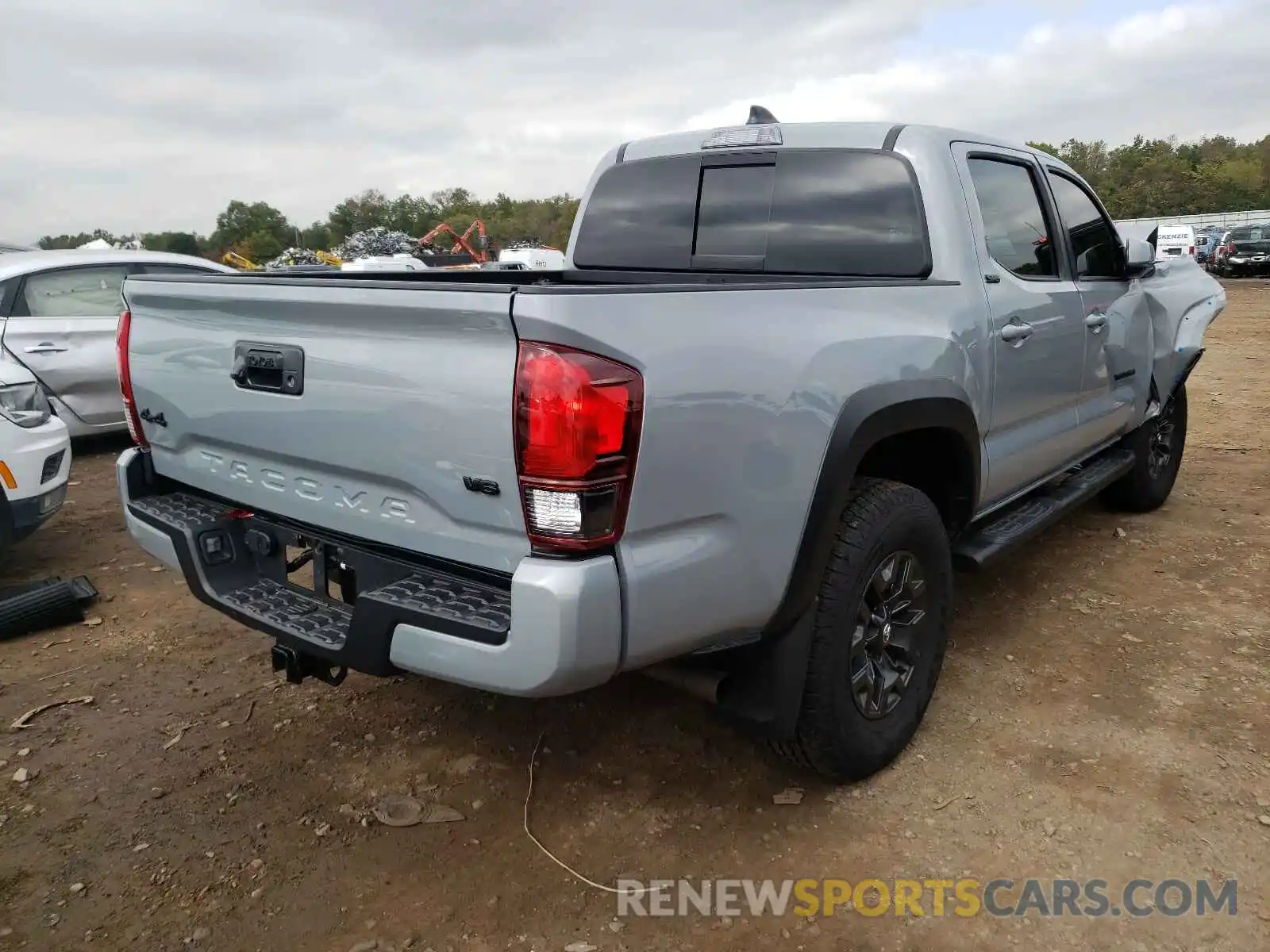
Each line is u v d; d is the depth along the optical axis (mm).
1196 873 2361
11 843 2564
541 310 1823
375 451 2174
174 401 2750
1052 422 3801
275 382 2371
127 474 2943
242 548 2732
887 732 2756
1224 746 2916
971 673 3449
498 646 1953
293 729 3158
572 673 1918
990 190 3434
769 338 2246
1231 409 8500
